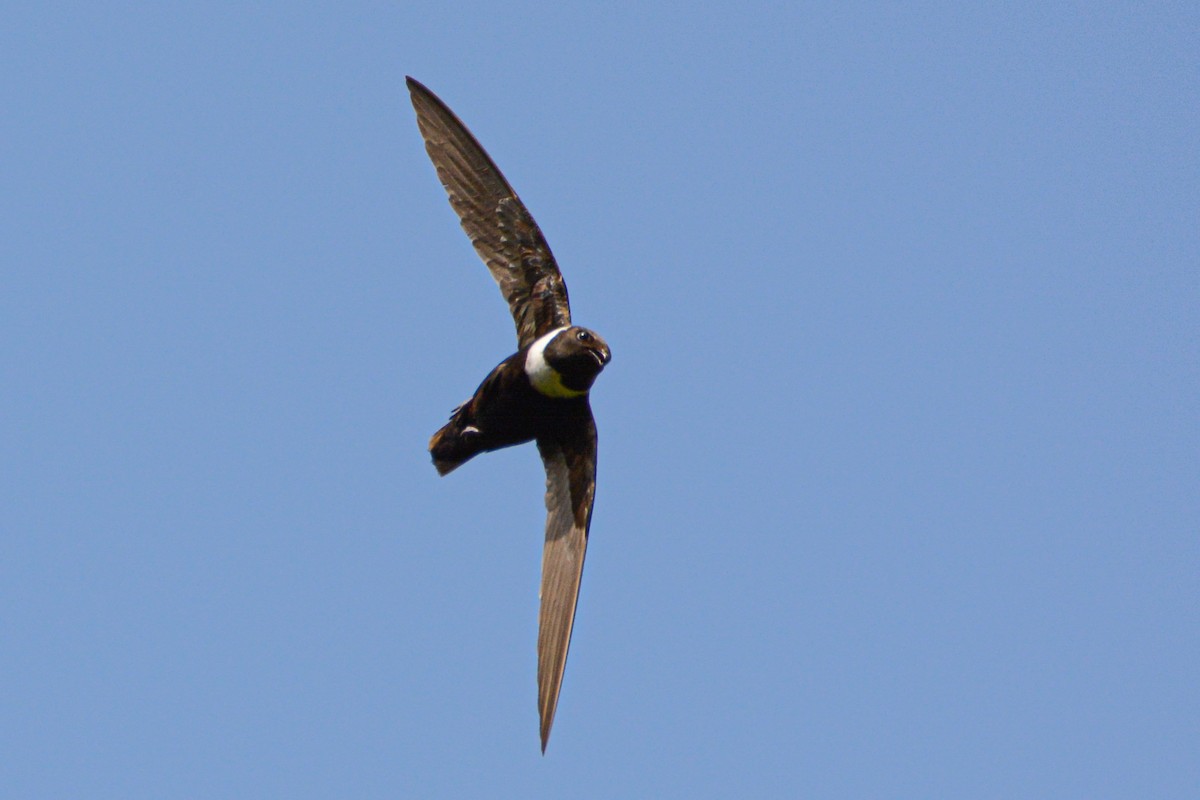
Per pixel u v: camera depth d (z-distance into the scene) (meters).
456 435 16.94
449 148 17.41
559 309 17.09
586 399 16.58
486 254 17.36
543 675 15.98
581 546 16.45
